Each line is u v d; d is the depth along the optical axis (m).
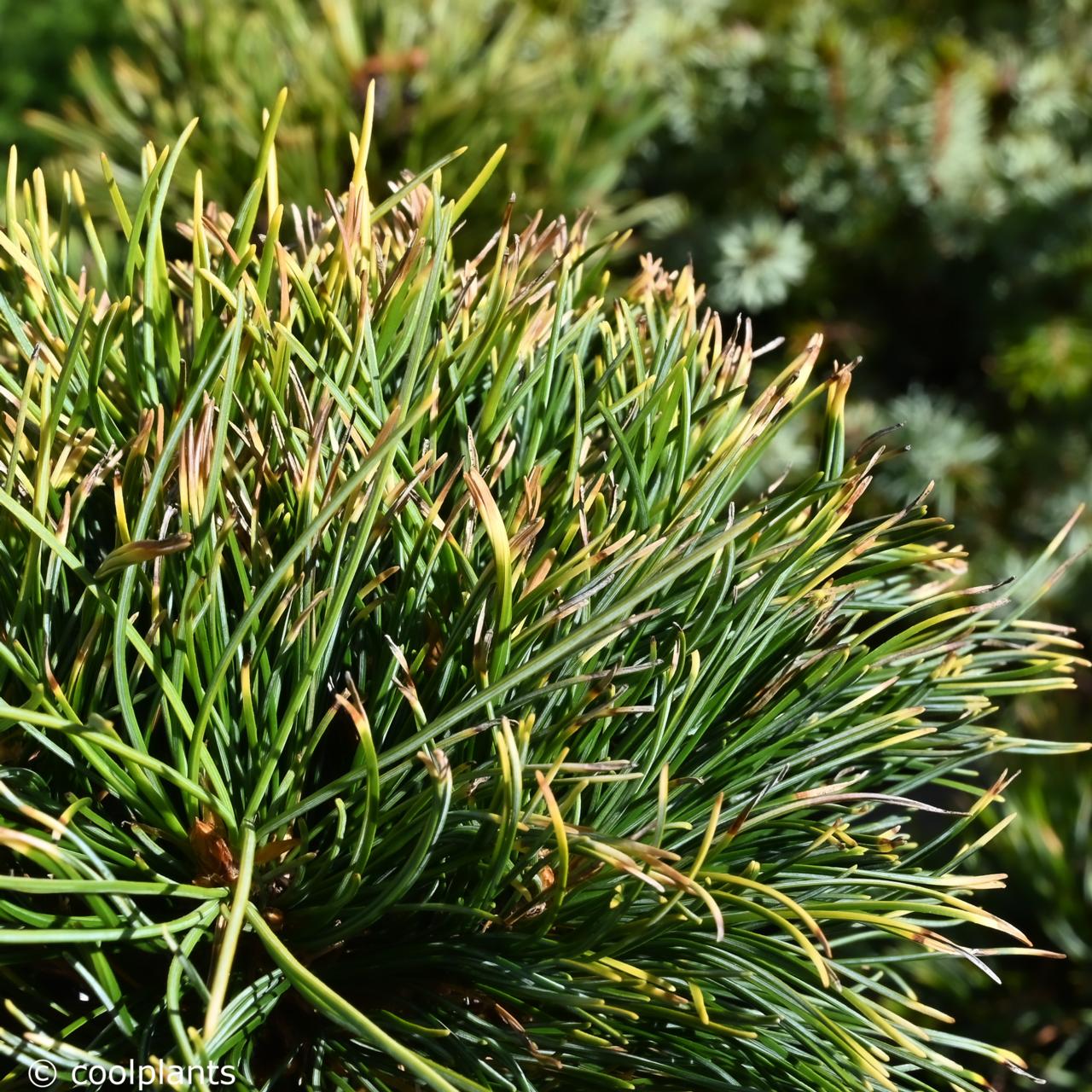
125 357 0.46
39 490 0.43
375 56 0.80
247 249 0.44
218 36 0.77
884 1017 0.44
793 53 1.11
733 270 1.11
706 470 0.45
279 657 0.44
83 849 0.42
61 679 0.44
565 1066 0.44
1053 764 0.75
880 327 1.23
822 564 0.46
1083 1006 0.65
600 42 1.00
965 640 0.46
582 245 0.49
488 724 0.43
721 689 0.45
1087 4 1.22
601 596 0.45
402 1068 0.44
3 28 1.39
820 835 0.45
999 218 1.14
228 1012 0.43
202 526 0.43
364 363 0.45
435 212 0.45
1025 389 1.13
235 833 0.43
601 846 0.42
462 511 0.45
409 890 0.44
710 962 0.44
